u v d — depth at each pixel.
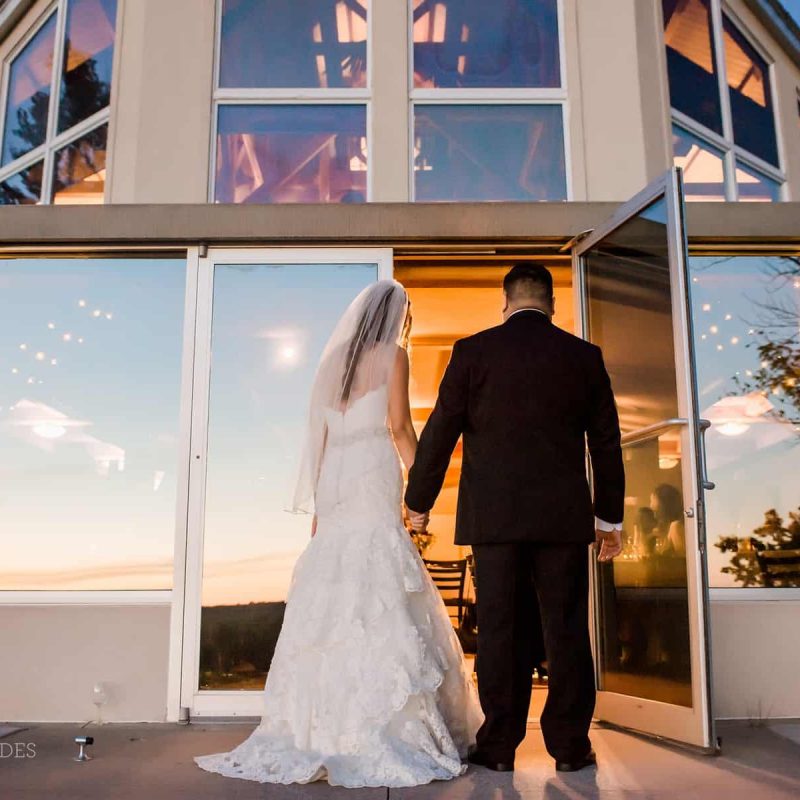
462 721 2.91
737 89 5.77
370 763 2.59
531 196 4.67
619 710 3.45
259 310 3.99
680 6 5.39
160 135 4.57
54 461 3.96
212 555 3.75
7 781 2.63
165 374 4.05
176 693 3.62
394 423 3.08
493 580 2.74
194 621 3.68
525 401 2.78
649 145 4.65
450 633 2.97
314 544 2.97
